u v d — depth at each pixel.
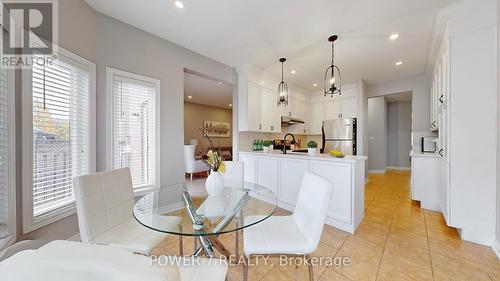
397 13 2.15
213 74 3.44
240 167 2.48
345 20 2.29
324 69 3.84
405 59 3.35
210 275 0.97
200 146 7.88
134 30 2.50
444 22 2.18
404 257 1.77
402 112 6.75
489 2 1.85
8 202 1.45
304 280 1.51
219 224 1.35
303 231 1.44
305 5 2.05
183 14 2.24
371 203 3.24
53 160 1.80
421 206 3.02
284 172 3.04
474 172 1.97
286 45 2.90
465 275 1.53
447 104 2.13
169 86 2.87
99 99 2.24
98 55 2.22
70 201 1.94
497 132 1.85
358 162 2.38
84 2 2.05
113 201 1.52
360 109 4.52
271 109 4.16
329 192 1.26
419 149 4.02
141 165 2.63
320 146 5.58
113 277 0.41
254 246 1.27
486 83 1.89
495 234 1.87
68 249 0.45
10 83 1.47
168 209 1.57
